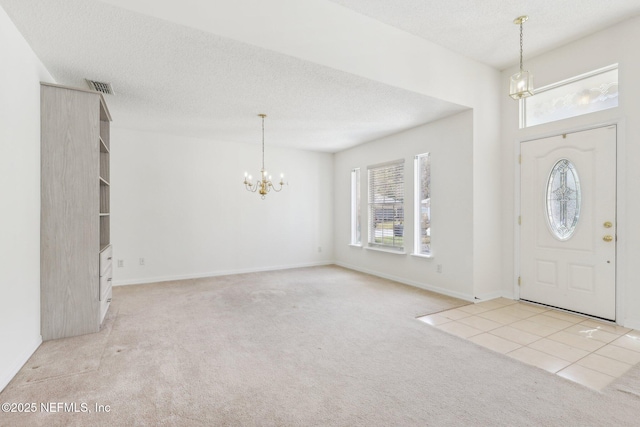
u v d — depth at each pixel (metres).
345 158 6.47
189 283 4.98
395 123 4.56
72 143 2.75
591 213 3.29
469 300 3.97
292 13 2.66
